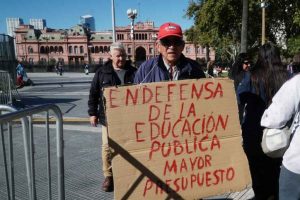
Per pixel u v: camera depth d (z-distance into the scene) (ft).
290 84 8.84
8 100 40.14
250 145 12.33
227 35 112.57
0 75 39.29
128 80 16.42
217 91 10.23
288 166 8.98
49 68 212.43
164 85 9.78
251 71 12.64
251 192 15.24
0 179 15.21
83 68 214.07
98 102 16.81
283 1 105.81
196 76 11.59
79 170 19.17
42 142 24.49
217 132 10.27
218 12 102.73
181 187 9.98
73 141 25.81
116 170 9.48
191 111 10.03
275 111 8.94
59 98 55.42
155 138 9.76
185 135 10.00
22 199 15.24
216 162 10.25
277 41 118.93
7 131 11.07
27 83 83.92
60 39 401.29
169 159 9.87
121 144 9.50
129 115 9.54
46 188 16.55
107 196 15.74
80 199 15.44
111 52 16.37
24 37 399.85
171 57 11.10
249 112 12.37
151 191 9.77
